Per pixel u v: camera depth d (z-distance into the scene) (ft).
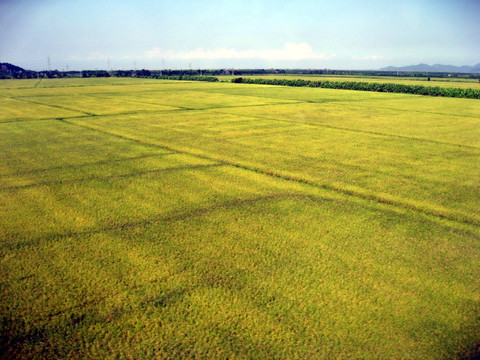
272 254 33.27
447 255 33.60
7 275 29.66
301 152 70.23
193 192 48.57
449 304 26.81
